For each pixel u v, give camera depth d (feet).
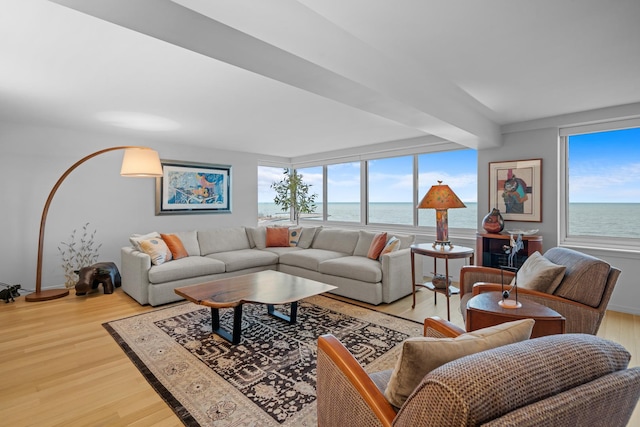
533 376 2.31
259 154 21.56
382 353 8.14
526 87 9.29
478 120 11.73
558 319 5.89
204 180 18.53
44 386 6.70
